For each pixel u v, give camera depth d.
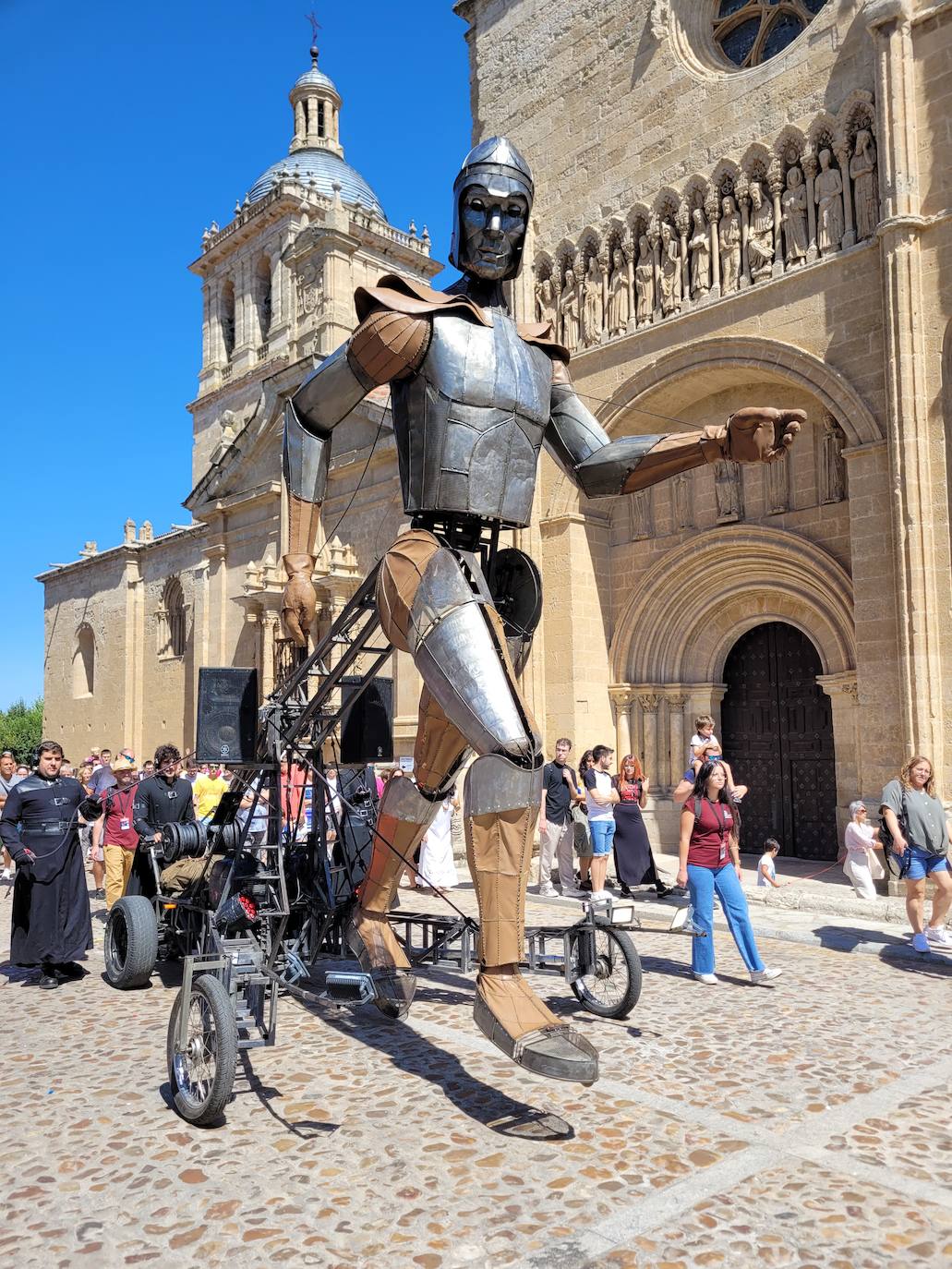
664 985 8.20
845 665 15.27
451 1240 3.80
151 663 37.09
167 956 8.96
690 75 16.33
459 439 5.04
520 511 5.25
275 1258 3.69
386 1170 4.47
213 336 42.81
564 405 5.78
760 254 15.03
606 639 18.27
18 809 8.69
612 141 17.52
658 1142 4.76
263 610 26.41
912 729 12.30
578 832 11.60
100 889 14.87
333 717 7.34
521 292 18.72
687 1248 3.72
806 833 16.83
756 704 17.77
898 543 12.65
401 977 6.73
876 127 13.45
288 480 5.91
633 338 16.67
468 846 4.68
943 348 12.65
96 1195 4.27
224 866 7.84
